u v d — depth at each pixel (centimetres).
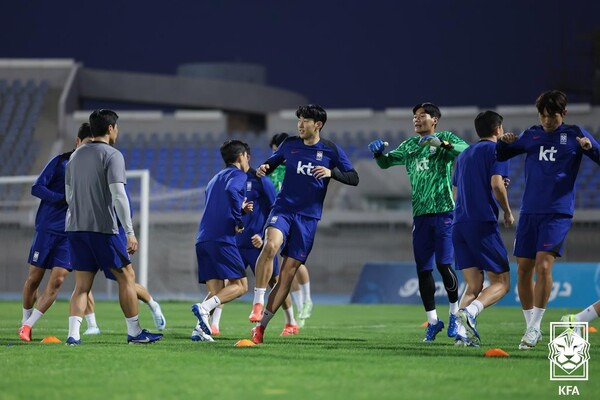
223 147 2988
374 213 9112
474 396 1611
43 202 2934
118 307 5878
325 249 9181
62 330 3462
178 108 11881
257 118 12444
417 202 2852
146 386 1709
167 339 2898
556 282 6203
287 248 2656
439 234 2828
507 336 3186
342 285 9119
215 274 2895
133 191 10019
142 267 6544
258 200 3309
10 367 2005
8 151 10194
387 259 9056
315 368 1989
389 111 10312
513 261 8700
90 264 2589
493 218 2584
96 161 2491
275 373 1900
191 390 1659
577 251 8506
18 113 10588
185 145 10462
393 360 2161
